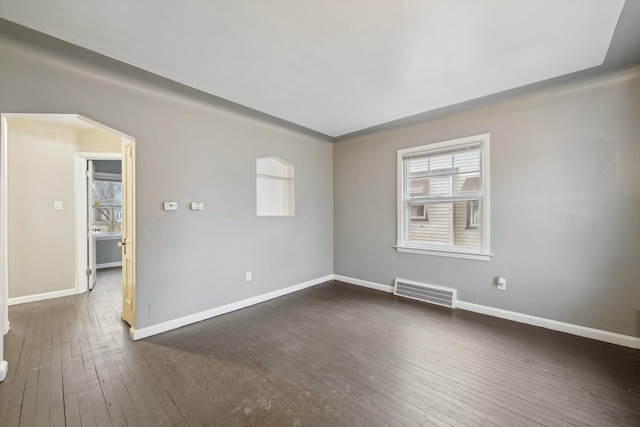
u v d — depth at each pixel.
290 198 4.29
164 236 2.82
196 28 1.84
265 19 1.76
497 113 3.16
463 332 2.79
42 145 3.85
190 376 2.06
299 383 1.98
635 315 2.47
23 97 2.08
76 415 1.67
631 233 2.49
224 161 3.33
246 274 3.58
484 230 3.25
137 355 2.35
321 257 4.73
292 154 4.21
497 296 3.19
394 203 4.11
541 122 2.90
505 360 2.27
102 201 6.20
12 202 3.64
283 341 2.62
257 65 2.32
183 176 2.96
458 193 3.51
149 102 2.71
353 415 1.67
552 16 1.74
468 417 1.65
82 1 1.58
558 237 2.82
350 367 2.18
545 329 2.86
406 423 1.60
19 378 2.01
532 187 2.96
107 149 4.25
